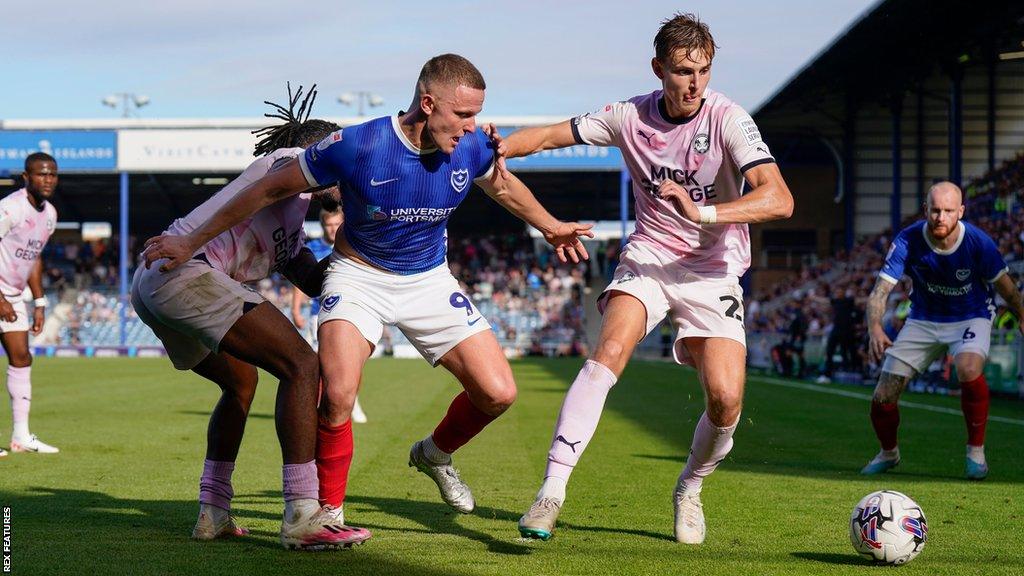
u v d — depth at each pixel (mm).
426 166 4094
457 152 4176
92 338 34250
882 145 33125
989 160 26984
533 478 6418
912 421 11039
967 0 22250
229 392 4430
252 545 4180
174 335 4344
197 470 6676
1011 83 29828
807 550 4203
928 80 29812
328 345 4254
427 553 4008
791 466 7293
